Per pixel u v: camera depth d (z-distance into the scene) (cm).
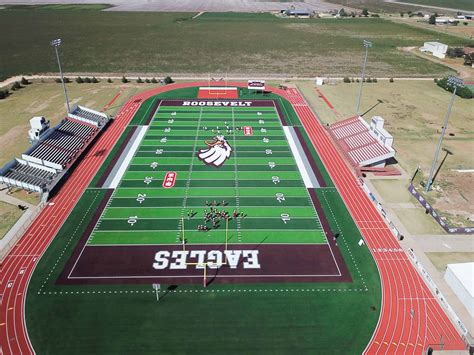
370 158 5947
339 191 5403
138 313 3500
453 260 4203
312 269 4034
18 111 7775
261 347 3222
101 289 3744
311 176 5747
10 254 4141
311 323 3450
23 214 4778
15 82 9331
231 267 4031
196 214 4825
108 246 4278
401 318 3522
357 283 3888
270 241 4406
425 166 6088
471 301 3547
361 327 3428
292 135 7044
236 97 8800
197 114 7819
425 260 4194
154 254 4181
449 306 3578
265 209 4956
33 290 3712
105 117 7412
